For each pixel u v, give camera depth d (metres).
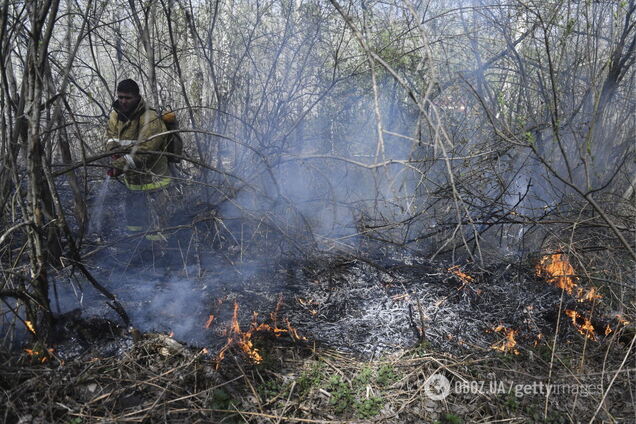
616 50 5.28
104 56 6.78
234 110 5.91
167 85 5.96
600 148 5.48
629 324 3.86
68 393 2.92
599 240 4.72
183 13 5.27
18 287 3.31
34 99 3.03
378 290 4.32
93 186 6.27
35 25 3.01
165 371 3.17
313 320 3.94
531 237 5.13
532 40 5.73
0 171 3.32
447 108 5.68
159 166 4.71
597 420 3.07
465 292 4.26
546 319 4.05
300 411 3.03
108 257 4.74
